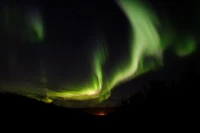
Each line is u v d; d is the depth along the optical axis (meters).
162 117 11.88
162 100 14.20
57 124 12.17
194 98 12.97
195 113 11.31
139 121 12.31
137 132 10.95
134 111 14.32
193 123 10.46
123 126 12.16
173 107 12.61
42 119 12.48
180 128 10.23
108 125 12.73
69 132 11.23
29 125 11.20
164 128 10.63
